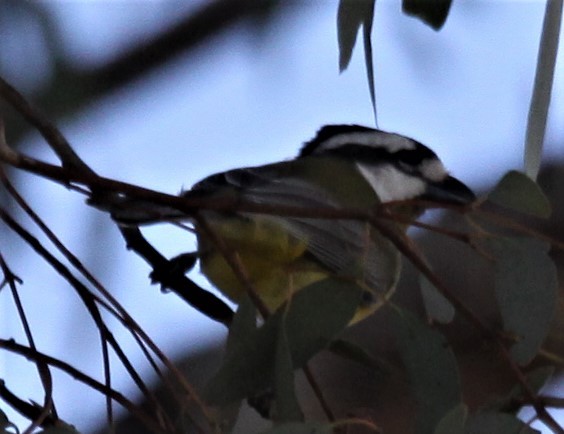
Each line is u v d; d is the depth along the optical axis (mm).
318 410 9883
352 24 6473
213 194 7051
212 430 5773
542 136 6453
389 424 9945
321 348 5828
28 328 6180
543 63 6461
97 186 5688
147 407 8828
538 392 5945
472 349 9445
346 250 6734
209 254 7500
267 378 5785
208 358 10641
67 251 6059
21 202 6082
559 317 9492
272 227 7211
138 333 5949
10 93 5945
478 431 5660
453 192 10086
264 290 7348
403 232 5879
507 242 5941
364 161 9930
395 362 9938
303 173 5875
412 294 10164
